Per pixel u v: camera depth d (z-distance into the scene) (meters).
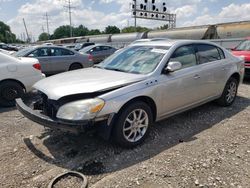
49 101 3.58
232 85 5.69
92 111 3.22
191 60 4.62
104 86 3.46
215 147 3.74
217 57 5.28
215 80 5.07
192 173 3.09
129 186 2.87
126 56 4.66
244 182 2.92
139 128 3.83
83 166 3.31
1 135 4.34
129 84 3.66
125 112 3.55
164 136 4.15
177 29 26.19
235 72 5.59
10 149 3.82
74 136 4.19
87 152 3.67
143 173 3.11
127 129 3.68
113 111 3.38
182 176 3.04
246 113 5.23
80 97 3.38
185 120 4.85
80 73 4.25
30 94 6.51
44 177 3.09
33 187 2.91
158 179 2.99
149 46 4.65
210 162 3.33
